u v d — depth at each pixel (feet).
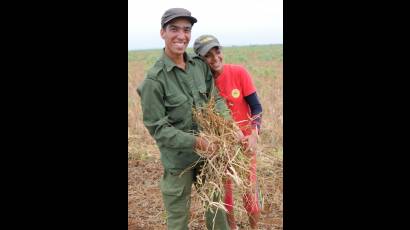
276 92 29.35
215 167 11.67
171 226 12.09
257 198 12.92
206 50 11.91
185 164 11.64
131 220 15.53
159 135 11.04
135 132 26.02
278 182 14.05
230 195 12.56
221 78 12.64
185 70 11.46
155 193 17.90
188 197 12.03
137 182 19.04
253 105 12.83
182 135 11.07
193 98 11.44
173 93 11.16
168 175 11.91
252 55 65.05
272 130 21.35
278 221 14.60
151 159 22.06
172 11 10.79
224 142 11.53
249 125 12.57
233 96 12.69
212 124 11.62
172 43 10.96
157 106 11.03
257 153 12.51
